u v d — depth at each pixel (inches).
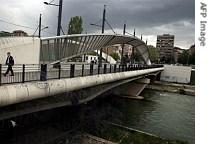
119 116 1273.4
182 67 3422.7
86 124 915.4
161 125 1237.7
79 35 1293.1
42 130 764.0
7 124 720.3
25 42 832.3
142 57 3513.8
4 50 748.6
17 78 512.1
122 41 2144.4
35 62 880.3
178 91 2691.9
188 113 1625.2
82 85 717.9
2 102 405.7
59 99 692.1
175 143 866.8
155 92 2625.5
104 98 1641.2
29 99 481.7
